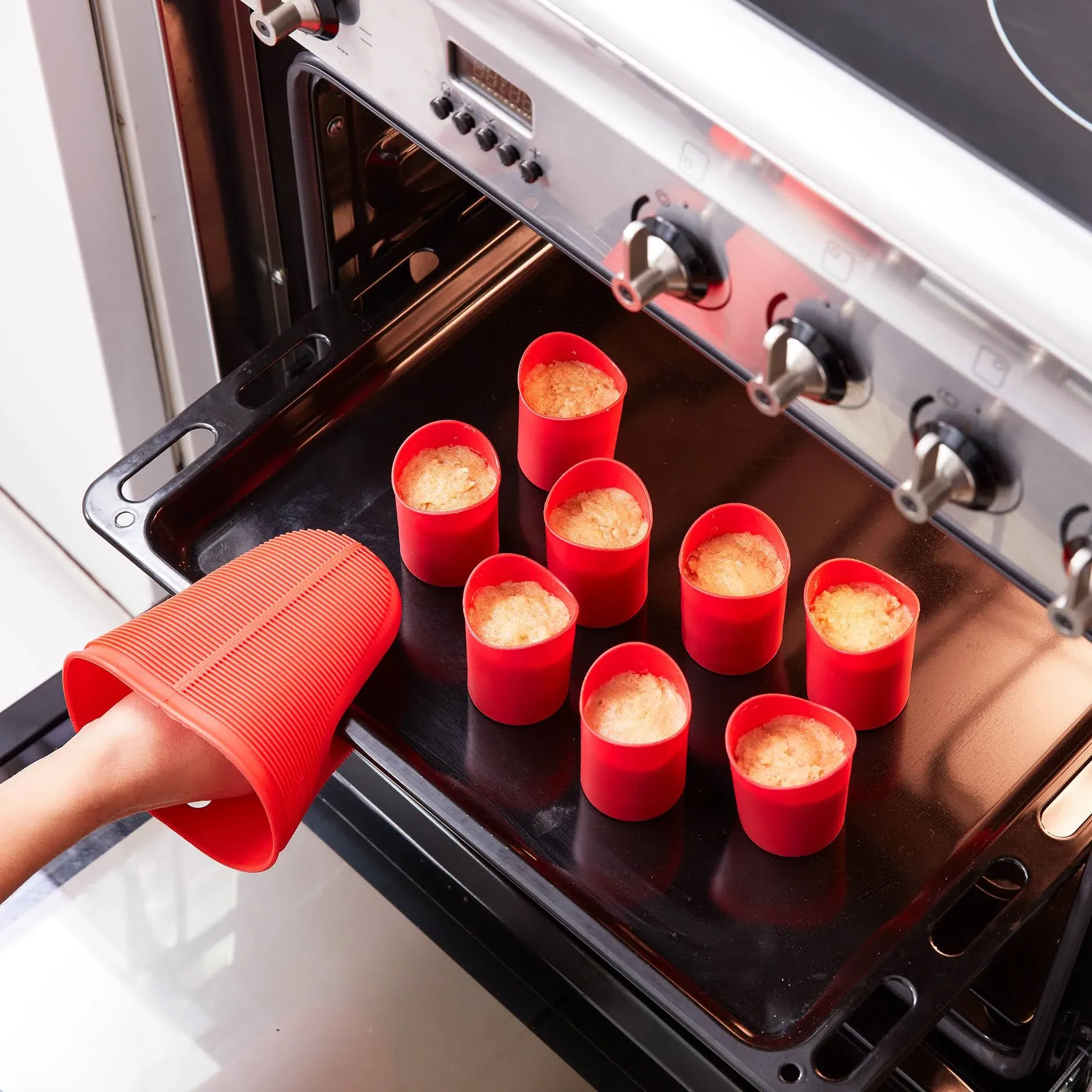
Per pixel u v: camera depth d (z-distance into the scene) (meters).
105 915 1.17
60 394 1.23
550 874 0.80
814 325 0.62
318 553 0.86
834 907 0.79
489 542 0.92
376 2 0.72
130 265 1.09
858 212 0.56
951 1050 0.89
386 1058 1.09
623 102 0.62
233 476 0.98
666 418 1.02
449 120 0.74
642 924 0.78
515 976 1.12
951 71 0.59
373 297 1.12
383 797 1.15
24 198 1.04
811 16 0.61
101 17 0.93
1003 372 0.55
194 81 0.97
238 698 0.78
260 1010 1.12
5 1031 1.11
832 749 0.79
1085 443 0.53
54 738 1.30
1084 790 0.82
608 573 0.87
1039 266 0.53
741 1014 0.75
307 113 0.91
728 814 0.83
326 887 1.17
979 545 0.64
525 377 0.96
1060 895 0.90
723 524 0.89
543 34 0.64
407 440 0.92
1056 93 0.59
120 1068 1.09
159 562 0.92
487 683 0.84
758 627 0.85
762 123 0.58
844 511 0.97
